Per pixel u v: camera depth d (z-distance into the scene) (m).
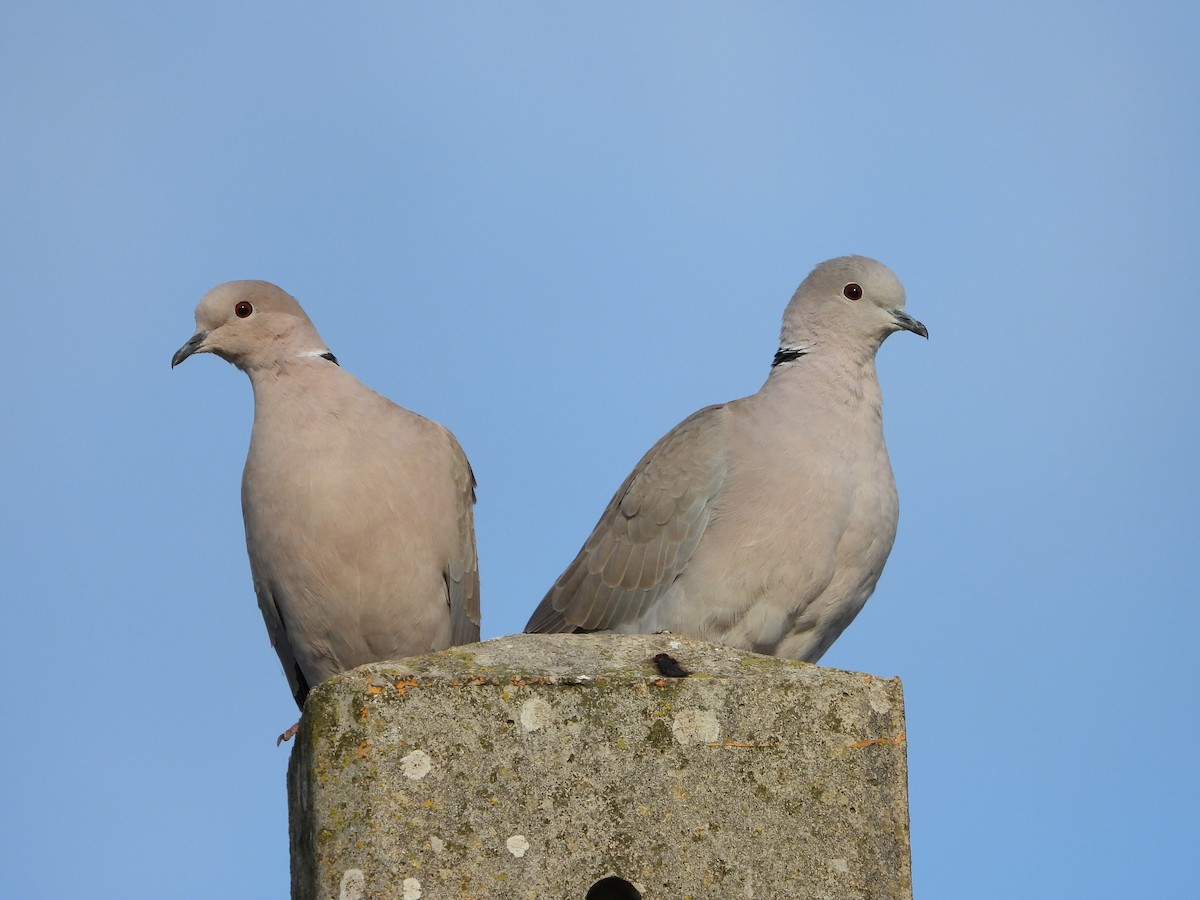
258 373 13.47
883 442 13.91
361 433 13.10
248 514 13.30
